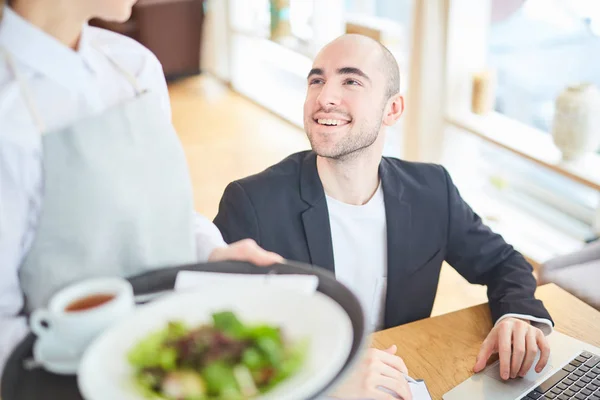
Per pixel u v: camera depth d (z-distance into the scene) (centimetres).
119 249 96
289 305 85
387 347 138
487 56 345
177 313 85
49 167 89
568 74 306
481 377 129
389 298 164
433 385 127
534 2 314
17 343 84
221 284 89
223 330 79
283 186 160
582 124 275
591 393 123
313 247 158
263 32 521
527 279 157
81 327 79
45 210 90
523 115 332
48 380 78
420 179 167
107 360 77
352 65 148
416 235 164
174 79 589
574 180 275
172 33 560
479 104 336
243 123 501
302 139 470
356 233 161
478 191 362
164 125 98
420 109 348
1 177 86
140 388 74
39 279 94
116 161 93
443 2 331
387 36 389
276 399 70
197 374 74
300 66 490
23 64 89
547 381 127
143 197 96
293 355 76
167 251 101
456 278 303
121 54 106
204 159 439
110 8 89
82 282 88
